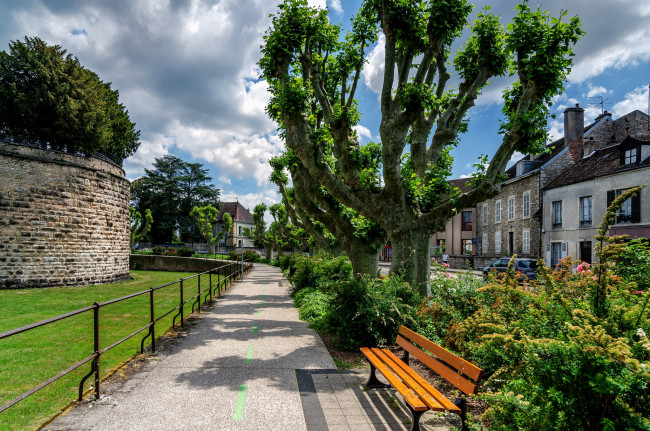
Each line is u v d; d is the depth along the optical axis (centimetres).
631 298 305
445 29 844
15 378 537
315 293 1124
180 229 5962
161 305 1259
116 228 2328
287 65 977
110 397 429
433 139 1002
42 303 1380
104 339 779
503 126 902
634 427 218
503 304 454
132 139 3966
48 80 2267
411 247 855
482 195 841
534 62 806
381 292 682
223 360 576
